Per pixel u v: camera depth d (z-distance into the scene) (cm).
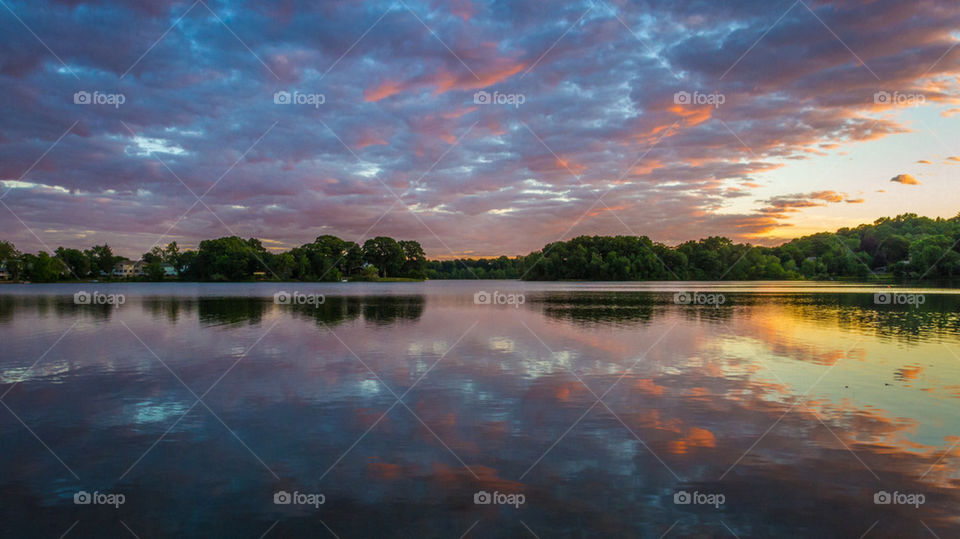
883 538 600
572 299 5578
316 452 863
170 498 707
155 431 973
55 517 659
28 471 797
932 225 14662
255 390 1280
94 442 917
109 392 1268
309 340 2166
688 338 2209
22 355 1805
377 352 1841
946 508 668
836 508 669
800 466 800
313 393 1248
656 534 609
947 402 1153
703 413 1073
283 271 15612
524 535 607
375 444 897
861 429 970
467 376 1430
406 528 625
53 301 5238
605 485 736
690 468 794
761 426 988
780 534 609
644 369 1523
